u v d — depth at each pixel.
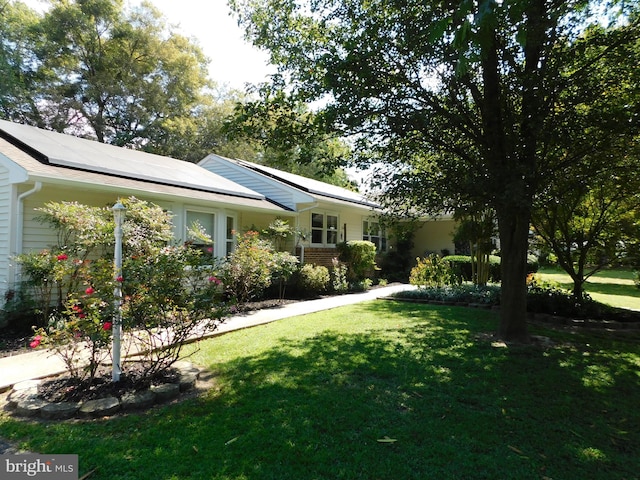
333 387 3.75
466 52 3.04
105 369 3.97
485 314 7.79
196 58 26.45
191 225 9.18
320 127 5.53
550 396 3.64
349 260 13.59
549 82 4.73
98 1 21.98
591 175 5.40
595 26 5.01
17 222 6.31
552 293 7.96
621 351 5.19
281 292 10.26
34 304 6.04
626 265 7.84
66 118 22.39
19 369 4.14
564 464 2.49
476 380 4.02
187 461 2.45
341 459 2.49
